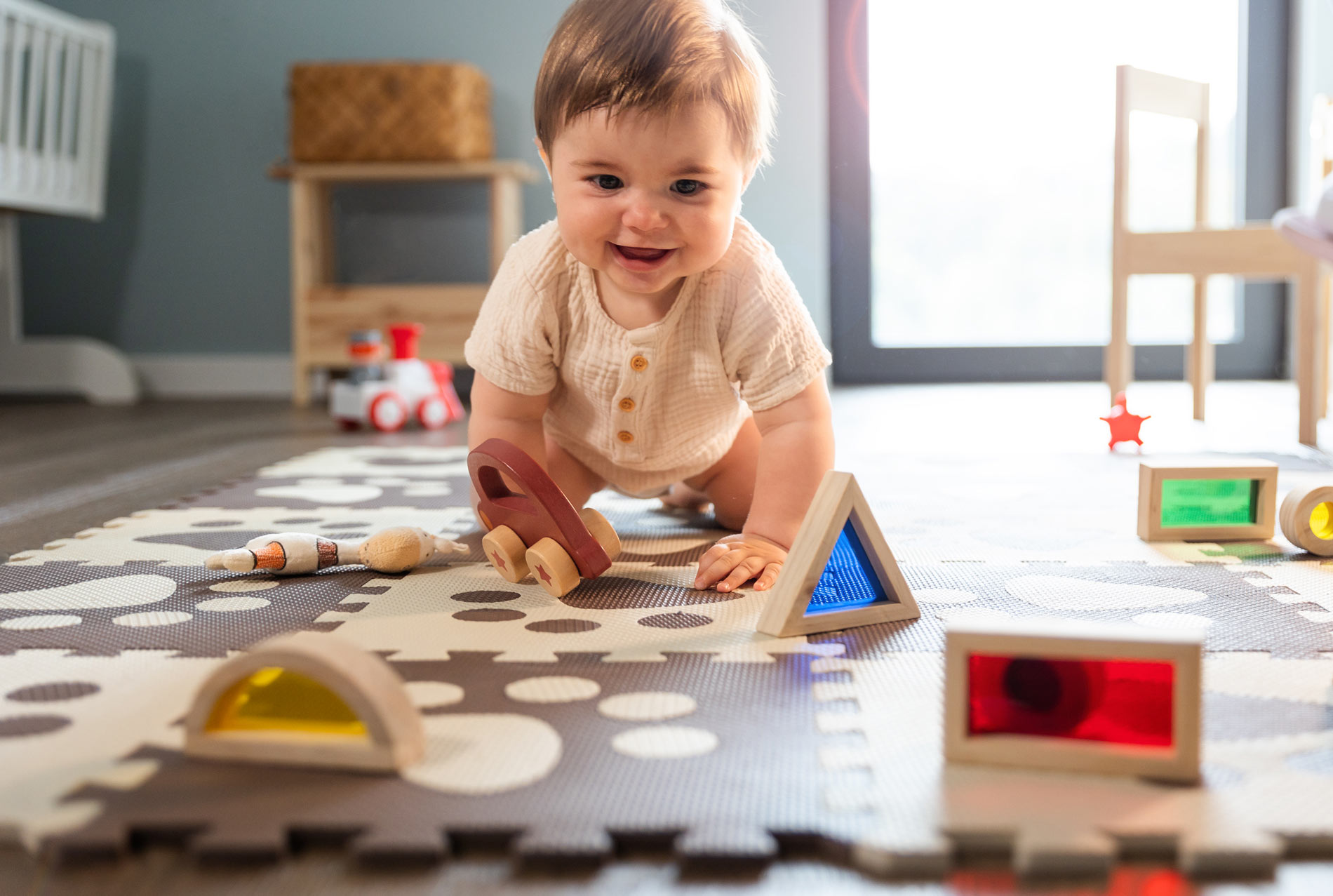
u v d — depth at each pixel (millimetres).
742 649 722
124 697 636
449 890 454
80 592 860
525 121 2965
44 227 3070
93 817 492
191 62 3002
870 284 3100
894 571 794
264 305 3062
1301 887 456
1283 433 1857
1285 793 513
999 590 864
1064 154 3055
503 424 1003
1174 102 2111
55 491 1378
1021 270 3111
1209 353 2074
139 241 3064
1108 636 527
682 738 575
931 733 582
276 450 1810
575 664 692
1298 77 2967
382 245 2971
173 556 988
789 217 2955
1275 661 689
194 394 3057
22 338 3090
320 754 540
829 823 485
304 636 562
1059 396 2613
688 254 840
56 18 2639
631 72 779
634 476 1089
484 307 1002
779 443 941
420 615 797
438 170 2627
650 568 953
